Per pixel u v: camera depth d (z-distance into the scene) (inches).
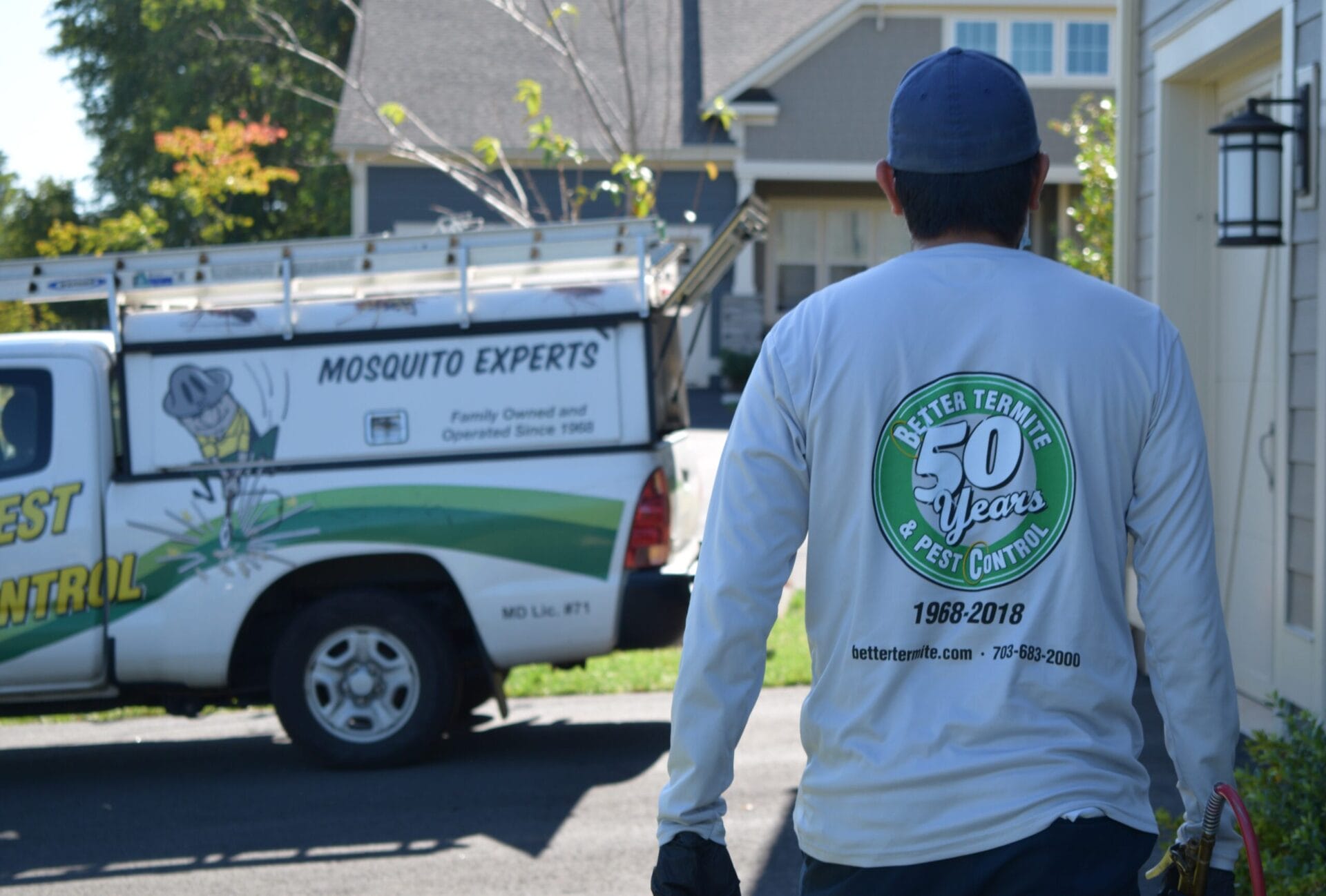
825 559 77.8
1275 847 148.6
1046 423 75.6
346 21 1181.1
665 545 237.8
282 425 240.7
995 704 73.5
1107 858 71.3
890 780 74.0
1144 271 291.4
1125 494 76.3
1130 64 294.7
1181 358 77.4
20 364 242.5
